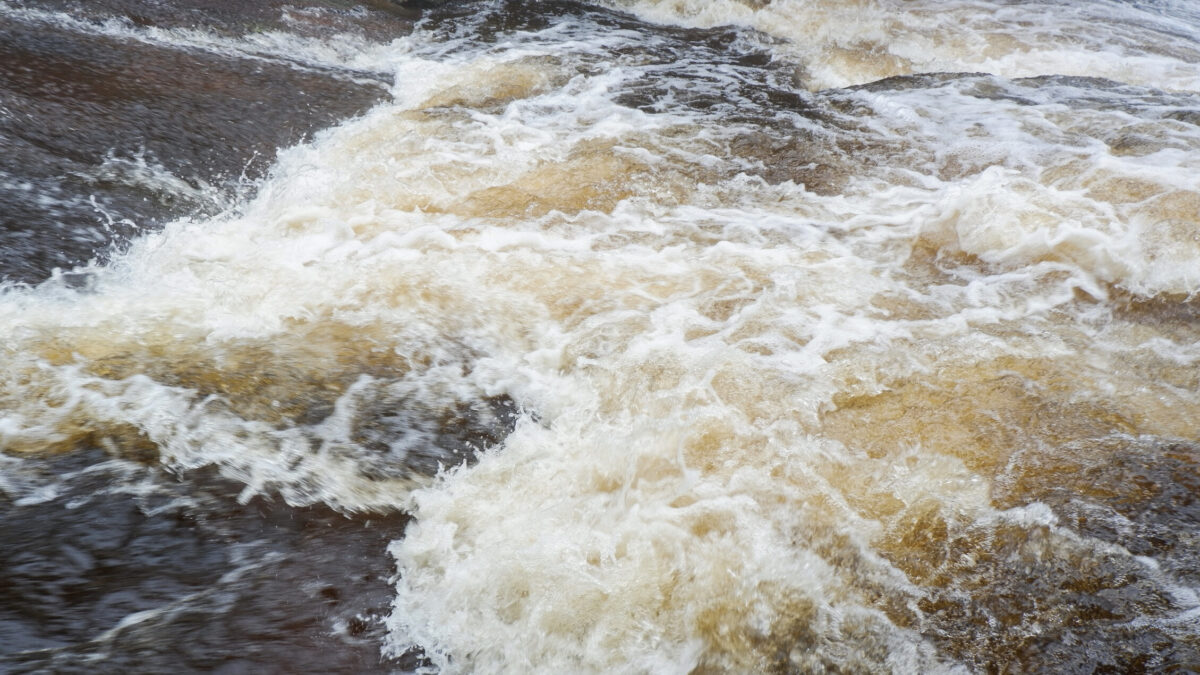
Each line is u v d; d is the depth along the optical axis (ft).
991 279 14.92
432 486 10.96
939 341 13.08
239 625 9.03
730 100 23.91
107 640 8.63
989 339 13.14
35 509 9.86
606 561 9.70
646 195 17.98
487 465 11.30
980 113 21.98
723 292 14.43
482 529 10.30
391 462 11.25
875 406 11.64
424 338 13.44
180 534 9.90
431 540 10.19
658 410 11.71
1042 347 12.96
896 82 24.80
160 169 17.44
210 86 21.40
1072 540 9.55
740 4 32.63
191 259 15.06
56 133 17.24
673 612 9.25
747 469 10.62
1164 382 12.18
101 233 15.19
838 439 11.07
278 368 12.52
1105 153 18.80
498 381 12.78
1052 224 15.83
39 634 8.56
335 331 13.44
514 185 18.24
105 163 16.98
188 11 25.52
